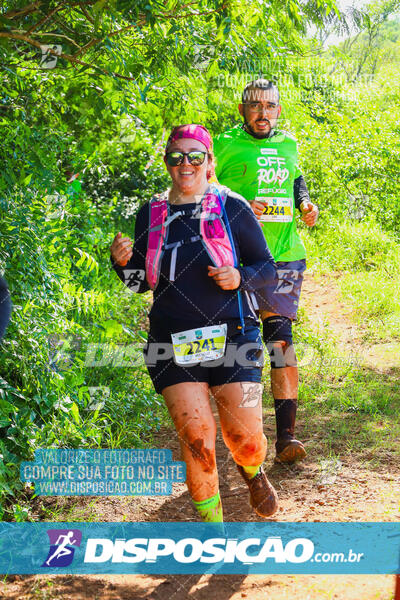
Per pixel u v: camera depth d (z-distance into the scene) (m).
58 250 5.17
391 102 16.94
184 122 6.94
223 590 3.05
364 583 3.01
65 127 5.97
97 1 4.14
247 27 5.85
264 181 4.53
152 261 3.25
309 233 13.15
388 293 8.98
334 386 6.09
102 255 7.52
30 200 4.70
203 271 3.22
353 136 13.98
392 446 4.71
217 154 4.59
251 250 3.37
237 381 3.24
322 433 5.02
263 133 4.57
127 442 4.73
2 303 2.56
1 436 4.01
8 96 5.36
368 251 11.53
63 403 4.35
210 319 3.22
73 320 5.20
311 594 2.95
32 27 4.38
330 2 5.34
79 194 7.03
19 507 3.63
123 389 5.32
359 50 21.97
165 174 12.01
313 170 13.80
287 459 4.43
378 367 6.63
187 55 5.62
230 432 3.27
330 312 8.90
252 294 3.42
